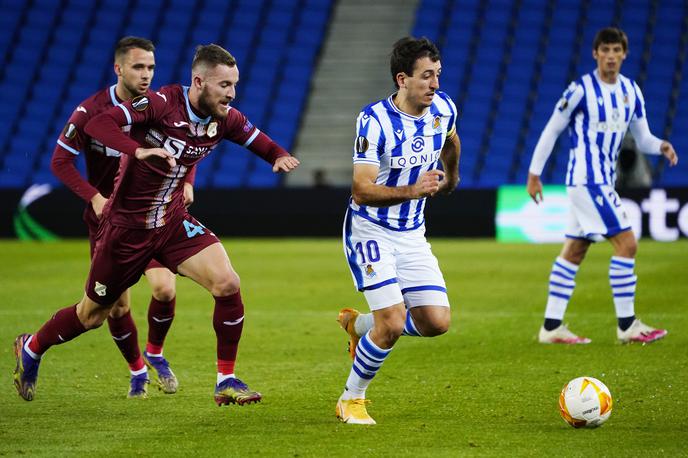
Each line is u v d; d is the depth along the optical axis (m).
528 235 56.59
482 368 24.06
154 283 21.42
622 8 76.94
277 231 59.28
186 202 21.56
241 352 26.78
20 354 19.80
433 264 19.00
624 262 27.28
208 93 18.19
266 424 18.48
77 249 54.53
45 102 76.69
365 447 16.58
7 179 71.81
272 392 21.61
